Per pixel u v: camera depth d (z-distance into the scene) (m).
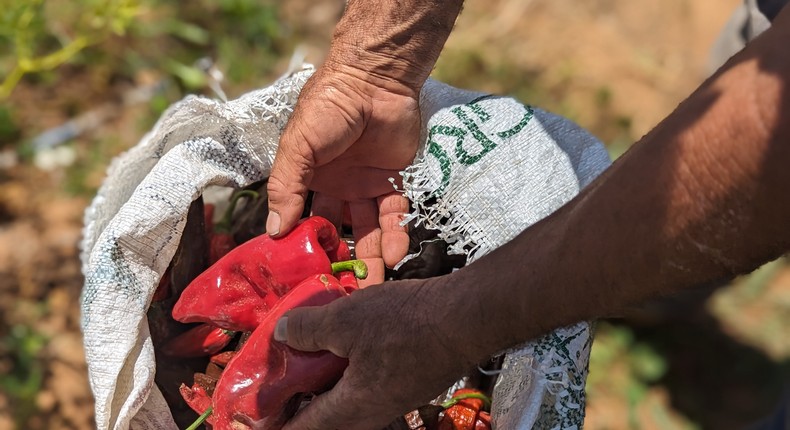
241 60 3.55
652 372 3.10
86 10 3.27
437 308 1.22
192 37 3.54
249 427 1.38
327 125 1.50
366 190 1.63
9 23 2.49
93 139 3.28
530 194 1.56
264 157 1.65
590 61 3.79
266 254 1.46
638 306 1.13
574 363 1.45
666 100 3.76
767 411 3.07
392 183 1.61
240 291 1.46
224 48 3.57
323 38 3.80
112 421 1.48
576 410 1.46
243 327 1.47
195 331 1.62
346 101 1.51
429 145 1.61
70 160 3.21
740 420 3.05
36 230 3.02
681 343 3.21
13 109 3.26
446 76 3.66
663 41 3.95
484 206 1.56
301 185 1.49
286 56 3.67
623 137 3.58
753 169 0.95
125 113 3.36
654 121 3.67
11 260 2.94
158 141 1.67
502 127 1.62
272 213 1.48
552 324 1.17
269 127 1.64
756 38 1.03
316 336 1.30
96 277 1.49
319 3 3.87
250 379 1.38
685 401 3.08
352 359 1.28
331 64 1.54
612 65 3.80
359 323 1.27
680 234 1.02
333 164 1.60
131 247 1.51
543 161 1.59
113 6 2.67
